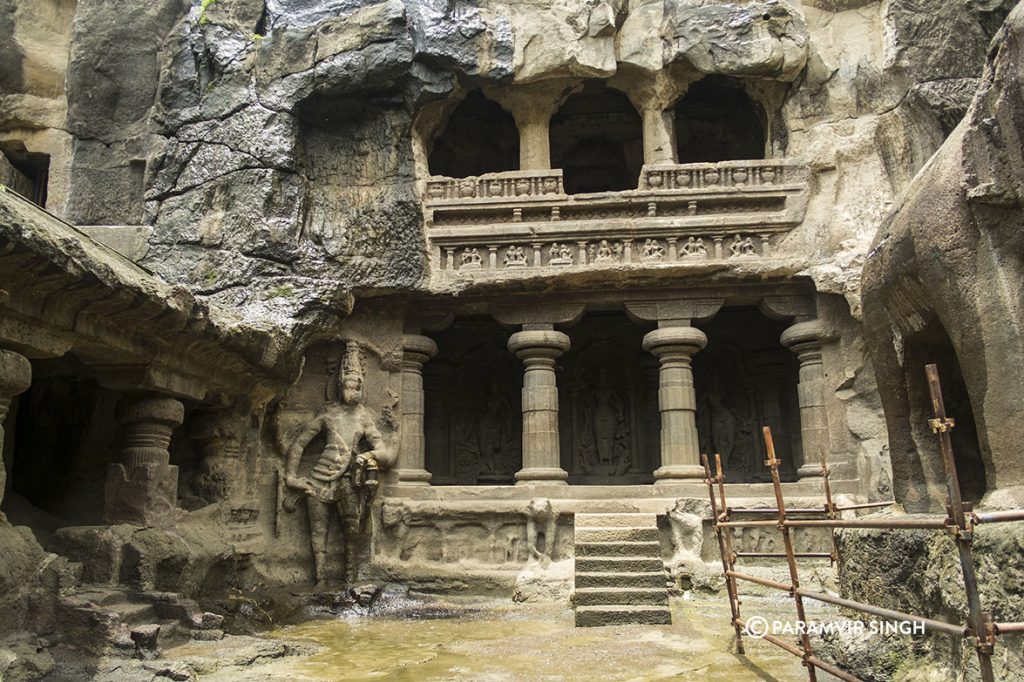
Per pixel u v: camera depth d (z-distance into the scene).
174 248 12.52
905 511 7.04
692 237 13.41
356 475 12.63
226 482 11.98
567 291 13.73
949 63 12.53
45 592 7.02
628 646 7.98
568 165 17.48
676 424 13.34
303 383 13.56
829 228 12.94
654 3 14.14
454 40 13.09
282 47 12.67
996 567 4.55
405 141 13.23
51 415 11.32
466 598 11.98
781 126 14.09
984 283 5.54
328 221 12.84
